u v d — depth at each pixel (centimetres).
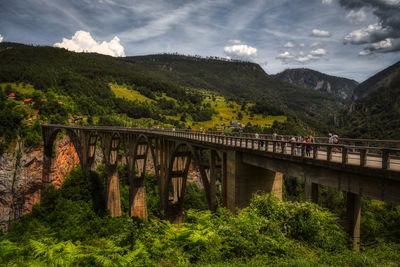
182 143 2855
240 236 1020
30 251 1025
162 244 980
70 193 6631
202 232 1023
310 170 1316
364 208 2827
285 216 1160
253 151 1702
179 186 3628
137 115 15538
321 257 930
